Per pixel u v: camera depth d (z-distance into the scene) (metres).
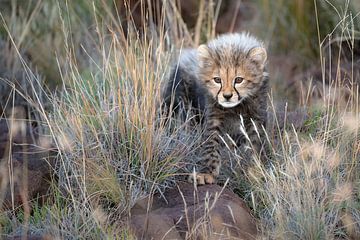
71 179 10.45
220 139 11.41
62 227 9.41
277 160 10.48
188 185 10.44
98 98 11.77
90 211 9.73
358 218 9.60
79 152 10.63
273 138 11.55
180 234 9.26
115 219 9.82
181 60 12.76
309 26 16.30
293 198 9.48
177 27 16.14
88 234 9.33
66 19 15.84
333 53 15.41
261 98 11.41
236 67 11.04
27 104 14.05
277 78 15.58
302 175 10.25
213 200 9.86
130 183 10.20
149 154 10.48
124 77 11.88
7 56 14.95
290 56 16.39
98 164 10.51
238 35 12.30
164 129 10.96
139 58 12.45
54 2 15.96
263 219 9.76
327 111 11.59
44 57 15.33
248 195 10.50
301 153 10.37
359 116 11.01
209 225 9.24
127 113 10.80
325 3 15.21
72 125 10.94
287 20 16.72
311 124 11.82
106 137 10.74
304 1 16.39
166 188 10.48
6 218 9.87
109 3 16.25
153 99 10.98
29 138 12.27
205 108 11.55
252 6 17.69
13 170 10.69
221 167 11.23
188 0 17.81
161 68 12.25
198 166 11.07
